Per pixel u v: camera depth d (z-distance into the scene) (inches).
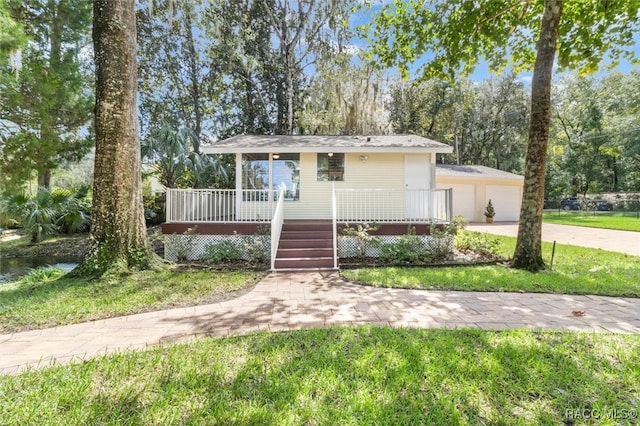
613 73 965.8
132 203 252.1
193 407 87.0
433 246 313.3
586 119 1045.8
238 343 126.4
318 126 636.1
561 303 177.6
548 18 250.4
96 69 244.1
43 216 482.9
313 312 166.2
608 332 137.0
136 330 143.6
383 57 351.9
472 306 173.5
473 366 107.2
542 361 110.5
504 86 955.3
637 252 336.8
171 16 447.2
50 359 116.9
